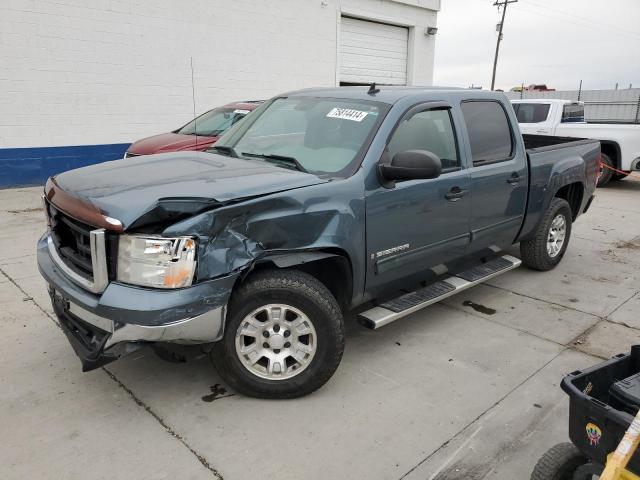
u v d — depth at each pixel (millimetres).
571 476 2314
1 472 2643
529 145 7051
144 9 10984
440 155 4152
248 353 3211
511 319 4672
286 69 13648
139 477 2641
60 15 9992
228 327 3102
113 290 2781
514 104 12586
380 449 2904
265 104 4664
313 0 13820
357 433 3029
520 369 3809
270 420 3117
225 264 2891
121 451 2822
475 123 4574
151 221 2756
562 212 5875
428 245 4047
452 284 4379
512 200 4902
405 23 16391
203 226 2812
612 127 11312
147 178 3186
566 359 3975
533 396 3469
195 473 2678
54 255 3375
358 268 3514
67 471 2668
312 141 3873
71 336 3137
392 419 3170
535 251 5695
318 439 2965
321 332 3225
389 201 3631
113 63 10781
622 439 1899
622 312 4891
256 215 3002
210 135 8477
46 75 10039
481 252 4793
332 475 2695
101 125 10852
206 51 12062
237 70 12695
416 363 3840
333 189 3318
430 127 4117
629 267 6215
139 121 11344
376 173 3570
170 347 3062
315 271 3555
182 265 2764
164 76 11531
